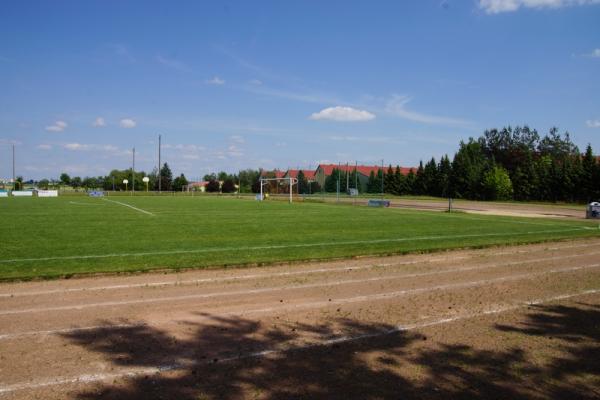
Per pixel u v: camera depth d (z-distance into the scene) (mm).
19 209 35500
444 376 5066
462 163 79875
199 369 5180
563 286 9688
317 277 10516
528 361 5520
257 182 101688
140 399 4461
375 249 14766
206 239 17172
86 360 5418
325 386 4766
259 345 5965
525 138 98000
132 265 11633
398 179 93000
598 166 62438
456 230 21281
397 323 6965
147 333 6410
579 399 4598
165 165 123812
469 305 8070
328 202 58438
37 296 8547
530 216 33281
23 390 4633
